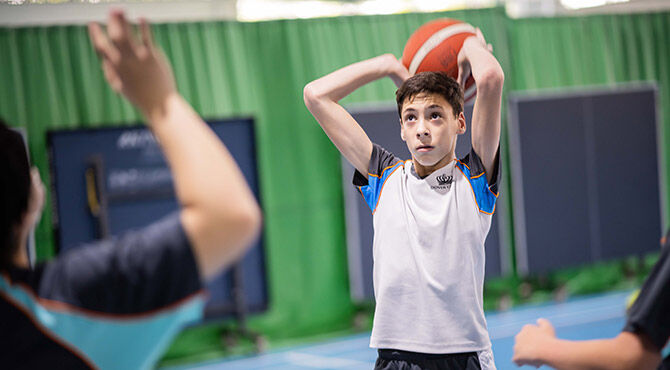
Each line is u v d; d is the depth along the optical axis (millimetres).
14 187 923
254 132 5457
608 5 7422
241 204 854
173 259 856
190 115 881
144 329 890
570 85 6676
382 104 5680
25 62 5094
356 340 5789
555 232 6445
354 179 1945
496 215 6246
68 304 869
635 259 7109
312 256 5844
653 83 6918
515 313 6281
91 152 5082
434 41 1865
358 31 5898
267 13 6422
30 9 5574
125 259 865
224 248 868
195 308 898
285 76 5727
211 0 6188
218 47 5562
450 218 1725
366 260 5855
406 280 1727
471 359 1706
